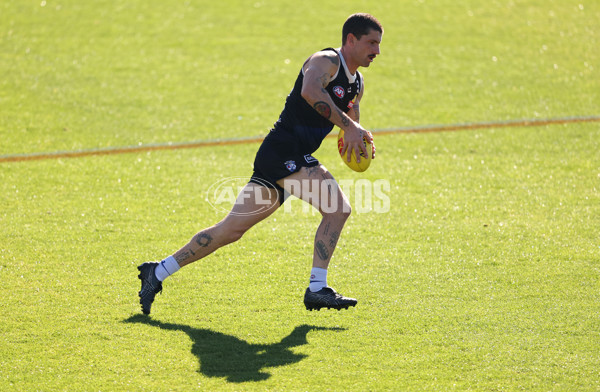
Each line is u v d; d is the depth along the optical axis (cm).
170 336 1508
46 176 2634
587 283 1788
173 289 1745
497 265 1909
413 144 3094
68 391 1294
